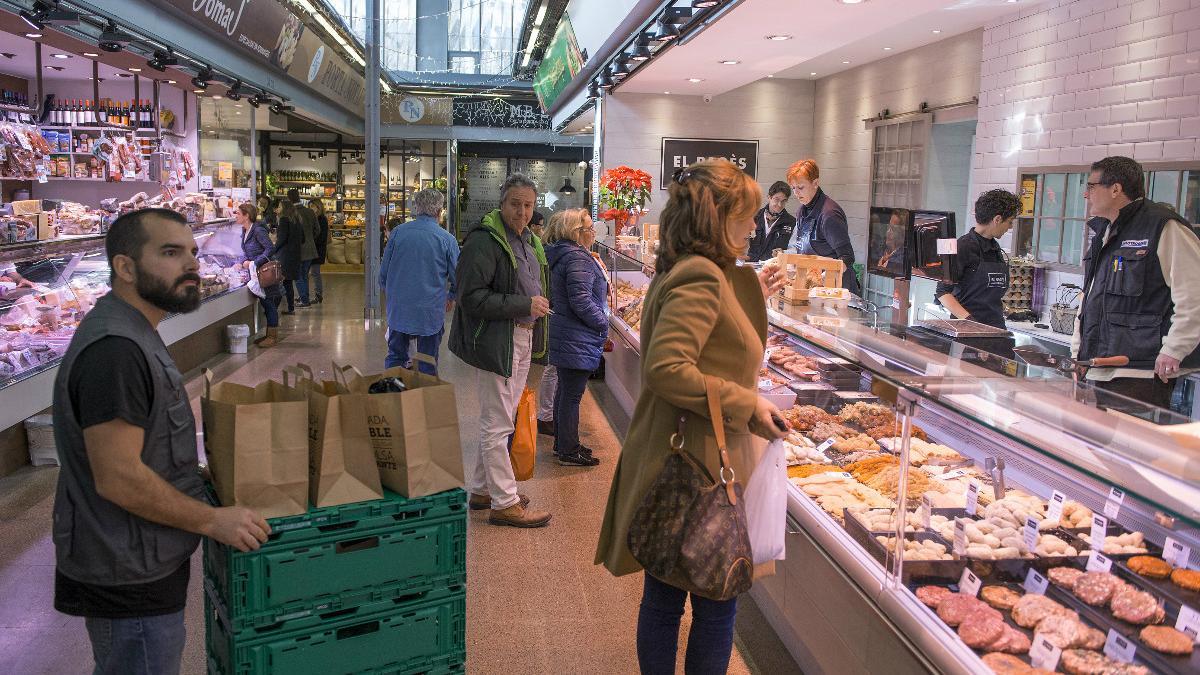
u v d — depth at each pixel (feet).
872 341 10.32
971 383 8.24
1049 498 8.89
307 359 29.66
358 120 61.05
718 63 25.20
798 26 19.30
